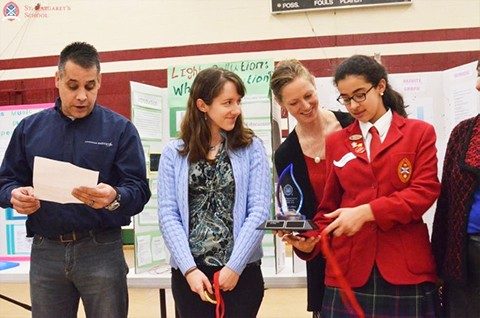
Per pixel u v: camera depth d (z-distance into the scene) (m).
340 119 1.94
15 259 2.58
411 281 1.47
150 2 5.64
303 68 1.86
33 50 5.86
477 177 1.49
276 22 5.39
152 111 2.46
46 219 1.76
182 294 1.68
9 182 1.84
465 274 1.50
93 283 1.77
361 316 1.45
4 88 5.94
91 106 1.81
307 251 1.56
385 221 1.42
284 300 3.95
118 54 5.70
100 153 1.80
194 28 5.55
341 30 5.28
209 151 1.72
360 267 1.53
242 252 1.58
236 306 1.65
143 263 2.29
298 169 1.93
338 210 1.47
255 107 2.21
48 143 1.81
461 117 2.50
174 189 1.71
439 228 1.65
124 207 1.72
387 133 1.54
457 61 5.16
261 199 1.67
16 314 3.81
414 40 5.19
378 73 1.53
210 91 1.66
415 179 1.48
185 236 1.65
